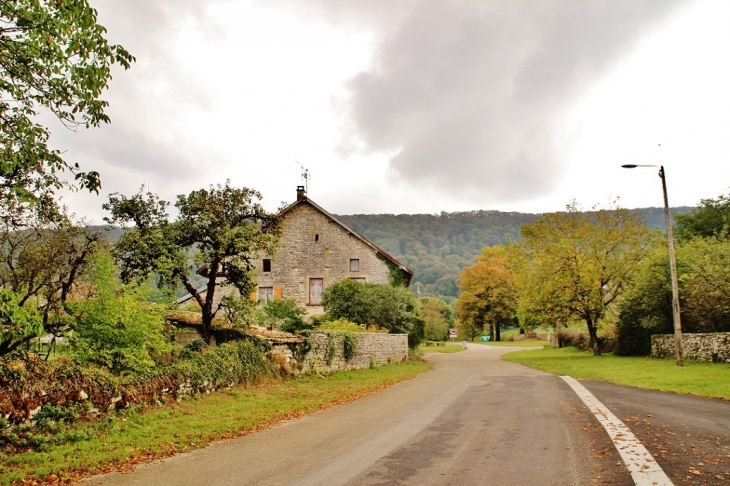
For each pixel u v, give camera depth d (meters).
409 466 7.25
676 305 22.12
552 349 46.91
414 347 35.50
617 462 7.01
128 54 8.94
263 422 11.59
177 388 12.91
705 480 6.07
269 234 18.75
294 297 36.16
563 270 33.22
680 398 13.09
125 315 12.02
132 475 7.38
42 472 7.40
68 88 8.98
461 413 11.84
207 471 7.47
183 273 16.94
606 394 14.36
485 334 93.69
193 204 17.16
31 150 8.92
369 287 32.88
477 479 6.51
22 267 11.55
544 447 8.12
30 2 8.09
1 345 10.31
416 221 167.00
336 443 9.09
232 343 16.48
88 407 10.22
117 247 15.66
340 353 23.06
